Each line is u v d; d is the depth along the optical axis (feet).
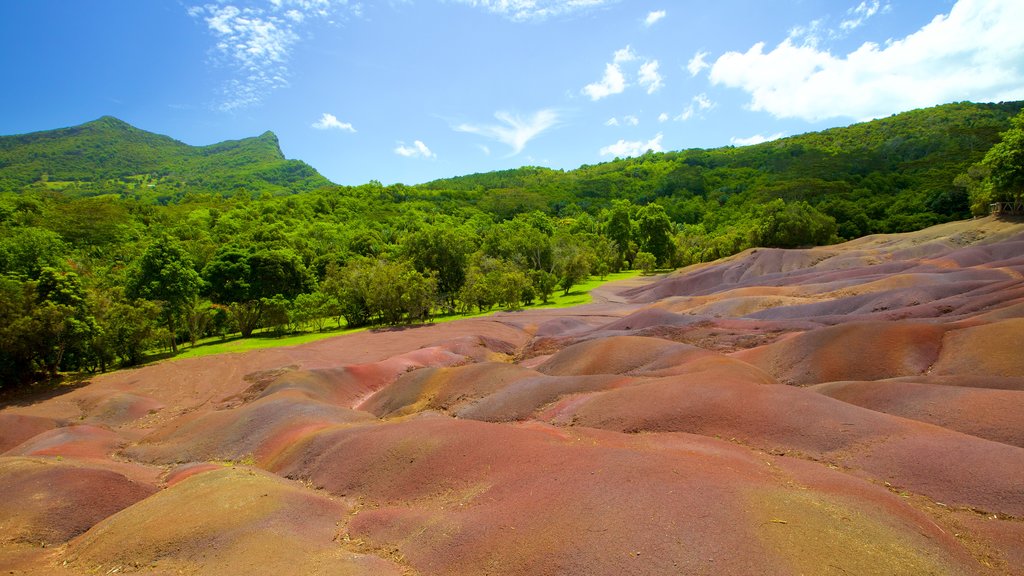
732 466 39.58
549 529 31.12
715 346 100.07
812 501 32.58
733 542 27.89
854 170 382.42
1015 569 29.22
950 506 35.60
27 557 38.40
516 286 206.80
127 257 233.35
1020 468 36.50
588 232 395.14
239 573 31.22
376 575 30.27
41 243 193.88
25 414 88.94
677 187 510.58
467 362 118.01
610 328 131.64
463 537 32.89
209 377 114.52
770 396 53.26
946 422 47.70
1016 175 167.22
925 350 70.54
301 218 361.71
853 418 47.32
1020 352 60.08
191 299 157.99
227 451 65.72
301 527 37.88
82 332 112.16
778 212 253.65
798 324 102.42
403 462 46.57
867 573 25.94
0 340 100.32
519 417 67.00
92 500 46.39
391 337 150.51
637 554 27.78
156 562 34.01
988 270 119.96
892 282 126.41
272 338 170.40
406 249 228.63
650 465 37.27
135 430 83.76
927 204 253.03
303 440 58.95
